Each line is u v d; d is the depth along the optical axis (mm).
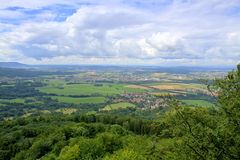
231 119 12125
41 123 104500
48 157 55812
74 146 46688
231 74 13367
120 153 37844
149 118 108750
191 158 12859
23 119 111125
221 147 12102
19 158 65062
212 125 13250
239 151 11820
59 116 119188
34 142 70938
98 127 80250
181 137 13680
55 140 67438
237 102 12117
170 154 14133
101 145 48969
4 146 74812
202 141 12570
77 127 76062
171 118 13883
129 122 96562
